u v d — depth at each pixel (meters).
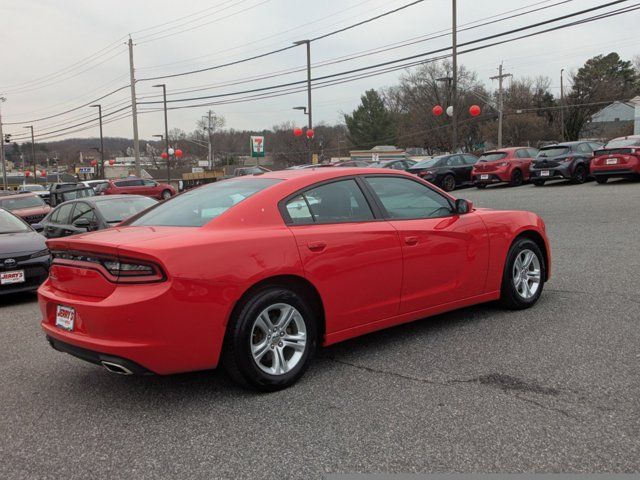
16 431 3.38
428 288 4.67
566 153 19.36
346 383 3.90
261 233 3.78
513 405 3.44
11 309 7.10
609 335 4.61
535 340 4.59
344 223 4.22
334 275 4.03
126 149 118.12
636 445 2.93
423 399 3.58
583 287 6.23
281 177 4.32
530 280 5.61
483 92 68.31
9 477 2.86
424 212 4.79
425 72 72.06
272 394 3.78
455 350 4.45
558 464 2.78
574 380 3.76
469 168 23.27
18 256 7.25
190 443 3.14
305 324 3.93
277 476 2.78
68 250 3.78
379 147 74.88
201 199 4.33
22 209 16.14
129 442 3.19
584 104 60.53
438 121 69.75
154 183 32.72
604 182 18.39
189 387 3.97
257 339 3.78
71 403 3.78
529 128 61.72
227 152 98.50
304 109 40.00
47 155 105.06
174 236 3.59
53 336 3.77
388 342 4.73
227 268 3.54
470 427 3.19
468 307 5.71
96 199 9.46
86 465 2.95
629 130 70.88
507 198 16.84
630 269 6.95
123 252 3.39
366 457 2.91
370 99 89.12
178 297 3.37
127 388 4.01
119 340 3.35
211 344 3.52
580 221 11.36
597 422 3.18
